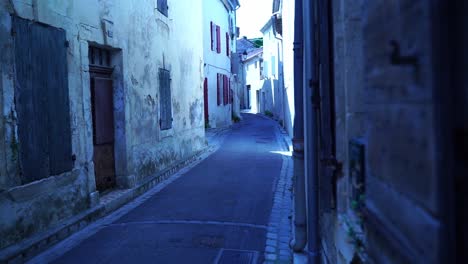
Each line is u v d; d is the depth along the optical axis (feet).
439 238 3.13
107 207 20.49
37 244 14.70
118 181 24.13
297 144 13.16
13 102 14.23
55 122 16.72
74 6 18.42
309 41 9.67
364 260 5.71
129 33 24.75
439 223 3.13
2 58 13.76
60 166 16.99
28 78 15.02
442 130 3.08
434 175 3.16
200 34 45.16
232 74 92.22
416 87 3.43
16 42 14.42
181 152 36.14
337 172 7.98
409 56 3.52
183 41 37.78
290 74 48.44
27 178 14.84
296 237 13.62
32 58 15.28
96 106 21.89
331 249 9.13
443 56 3.06
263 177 29.81
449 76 3.06
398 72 3.82
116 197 21.79
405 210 3.83
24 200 14.66
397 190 4.02
